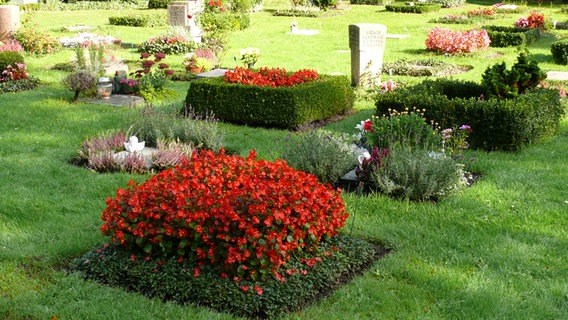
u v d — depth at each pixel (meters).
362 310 4.94
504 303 5.07
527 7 35.28
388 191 7.43
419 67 16.95
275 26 27.25
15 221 6.70
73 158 9.12
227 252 5.04
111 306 4.91
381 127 8.63
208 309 4.85
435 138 8.42
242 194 5.23
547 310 4.98
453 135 9.46
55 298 5.07
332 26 27.44
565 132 10.70
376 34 14.22
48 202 7.20
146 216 5.35
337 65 17.75
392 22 28.95
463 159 8.44
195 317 4.73
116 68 16.27
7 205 7.02
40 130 10.60
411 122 8.55
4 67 14.48
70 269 5.57
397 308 4.98
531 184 7.96
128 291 5.18
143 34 23.88
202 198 5.20
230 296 4.88
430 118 9.94
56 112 11.90
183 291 4.99
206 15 24.17
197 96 11.61
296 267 5.23
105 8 34.69
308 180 5.86
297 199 5.37
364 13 32.78
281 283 4.98
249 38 23.39
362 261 5.73
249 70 12.11
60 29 24.98
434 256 5.95
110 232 5.47
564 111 11.73
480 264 5.82
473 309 4.99
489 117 9.50
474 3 38.75
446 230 6.57
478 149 9.59
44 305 4.99
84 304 4.96
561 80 15.45
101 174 8.30
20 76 14.52
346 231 6.39
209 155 6.23
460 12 33.16
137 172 8.44
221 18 24.69
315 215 5.52
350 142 9.58
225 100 11.37
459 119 9.72
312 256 5.45
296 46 21.55
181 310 4.82
